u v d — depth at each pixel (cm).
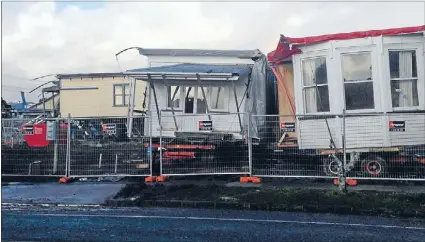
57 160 1298
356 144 1157
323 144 1191
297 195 994
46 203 1012
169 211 934
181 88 1476
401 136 1138
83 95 2798
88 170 1301
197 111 1470
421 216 870
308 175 1196
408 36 1148
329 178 1177
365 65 1169
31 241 699
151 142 1293
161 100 1474
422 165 1143
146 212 924
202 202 972
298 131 1227
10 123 1426
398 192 1032
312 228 782
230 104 1462
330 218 865
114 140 1365
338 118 1171
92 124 1395
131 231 760
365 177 1148
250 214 902
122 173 1295
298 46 1227
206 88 1472
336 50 1183
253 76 1504
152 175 1272
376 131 1146
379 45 1155
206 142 1355
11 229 773
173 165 1298
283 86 1376
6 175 1283
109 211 934
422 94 1146
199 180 1260
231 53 1568
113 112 2761
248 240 705
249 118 1252
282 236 728
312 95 1222
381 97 1153
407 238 718
